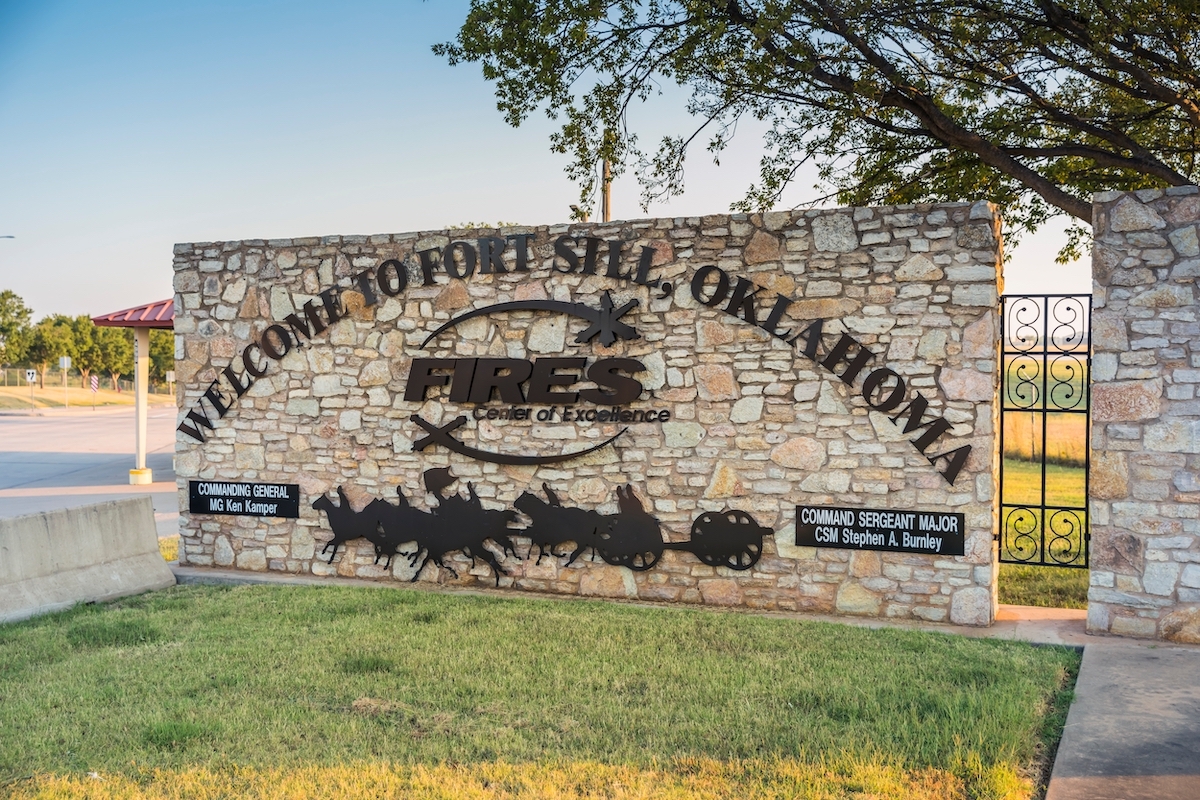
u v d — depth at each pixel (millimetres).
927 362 7996
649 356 8828
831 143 13562
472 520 9422
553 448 9172
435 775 4781
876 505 8172
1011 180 13469
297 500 10102
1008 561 8203
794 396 8398
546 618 7965
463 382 9398
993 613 8102
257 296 10211
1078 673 6410
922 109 12086
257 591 9258
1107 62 11859
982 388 7840
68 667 6781
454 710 5797
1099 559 7520
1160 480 7305
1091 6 10820
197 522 10531
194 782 4727
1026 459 20422
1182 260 7219
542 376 9148
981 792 4395
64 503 16156
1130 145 12055
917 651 6961
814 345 8289
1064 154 12094
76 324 71375
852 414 8227
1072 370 7953
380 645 7184
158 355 79000
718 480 8648
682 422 8750
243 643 7324
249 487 10266
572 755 5043
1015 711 5391
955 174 13500
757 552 8516
